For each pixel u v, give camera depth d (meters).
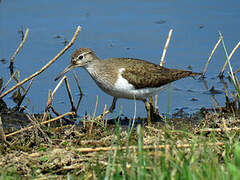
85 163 9.54
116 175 8.13
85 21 19.45
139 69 12.54
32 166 9.54
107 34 18.48
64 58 16.89
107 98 14.84
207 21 19.11
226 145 9.52
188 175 7.62
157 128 11.91
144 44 17.64
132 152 9.58
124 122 13.08
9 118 13.01
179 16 19.70
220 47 17.30
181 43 17.70
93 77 12.99
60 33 18.58
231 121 11.59
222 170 7.83
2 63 16.52
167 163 8.49
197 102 14.32
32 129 11.12
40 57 16.94
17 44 17.88
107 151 9.90
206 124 11.94
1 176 8.49
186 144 9.83
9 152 10.34
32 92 14.94
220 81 15.64
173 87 15.52
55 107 14.06
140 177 7.80
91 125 11.62
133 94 12.66
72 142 10.84
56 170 9.48
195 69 16.06
